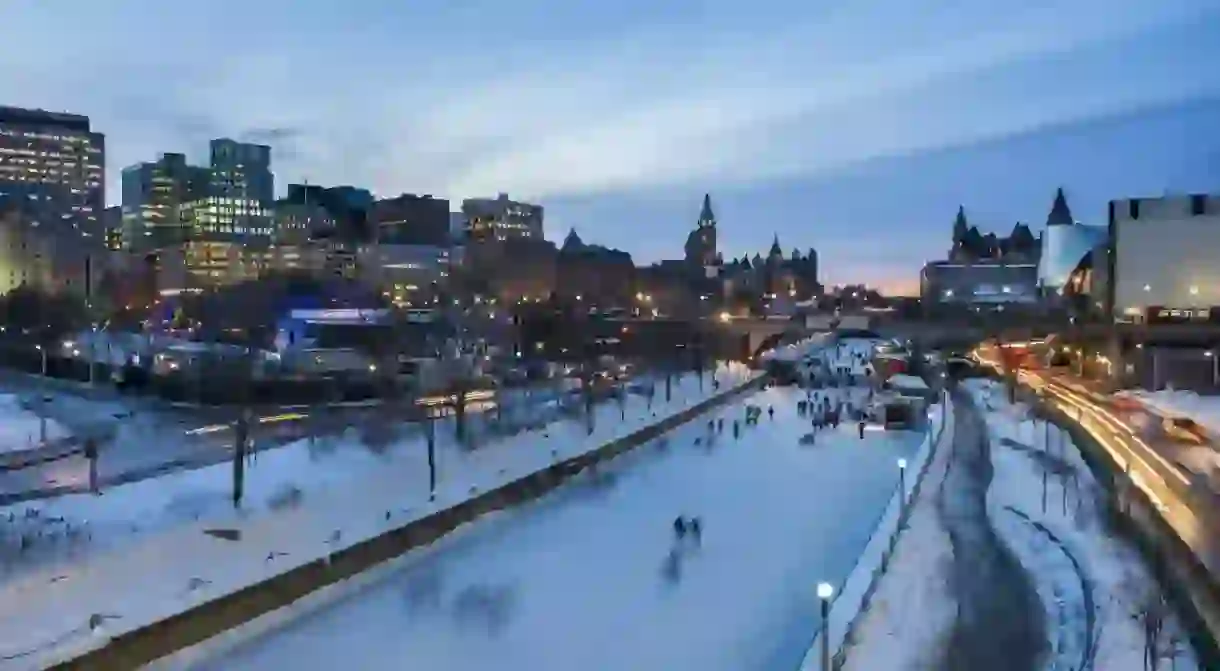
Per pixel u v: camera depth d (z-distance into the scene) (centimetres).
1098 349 19712
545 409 12838
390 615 6294
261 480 8119
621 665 5541
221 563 6162
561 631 6028
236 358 14325
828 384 19925
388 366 14088
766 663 5553
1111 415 12812
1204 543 6331
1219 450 10119
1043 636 5244
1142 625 5206
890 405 14338
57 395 13412
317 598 6350
